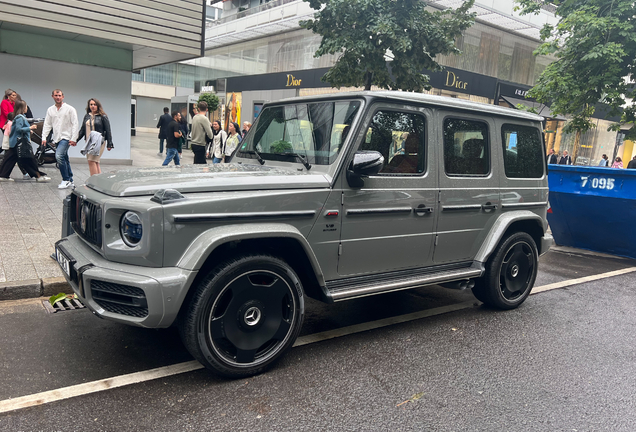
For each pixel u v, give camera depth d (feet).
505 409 9.45
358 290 11.51
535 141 16.17
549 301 17.06
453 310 15.58
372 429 8.50
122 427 8.14
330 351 11.80
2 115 35.22
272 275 10.19
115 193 9.46
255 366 10.12
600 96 30.40
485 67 58.85
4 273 14.65
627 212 23.75
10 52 39.96
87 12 39.50
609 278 20.92
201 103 35.09
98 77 44.27
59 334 11.75
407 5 21.38
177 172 10.83
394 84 23.86
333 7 21.09
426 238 13.10
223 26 89.40
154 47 43.32
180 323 9.48
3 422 8.08
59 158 29.01
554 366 11.59
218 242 9.23
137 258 8.99
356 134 11.32
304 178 10.82
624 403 9.94
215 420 8.50
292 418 8.71
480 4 51.62
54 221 21.15
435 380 10.53
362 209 11.60
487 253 14.37
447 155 13.39
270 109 14.06
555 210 26.89
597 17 28.91
